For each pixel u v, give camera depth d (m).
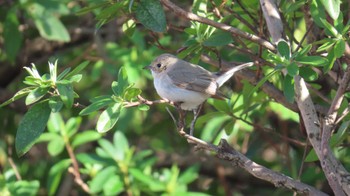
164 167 15.11
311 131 7.91
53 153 12.39
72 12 14.07
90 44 15.27
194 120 8.90
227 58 12.88
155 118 15.59
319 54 8.55
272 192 14.87
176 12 8.34
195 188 15.02
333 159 7.57
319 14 8.02
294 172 12.01
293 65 7.39
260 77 9.38
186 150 15.59
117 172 12.24
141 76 13.82
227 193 14.14
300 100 7.99
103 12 8.75
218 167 14.38
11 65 15.08
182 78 10.02
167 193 12.12
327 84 11.31
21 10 14.78
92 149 15.64
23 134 7.95
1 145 14.91
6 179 12.41
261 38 8.51
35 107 8.01
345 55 8.21
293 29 9.64
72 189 14.53
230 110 10.28
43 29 13.20
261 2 8.41
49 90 8.46
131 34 9.55
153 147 15.35
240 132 13.85
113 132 15.41
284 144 12.59
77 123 12.85
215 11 9.03
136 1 8.70
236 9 9.68
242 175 14.90
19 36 13.55
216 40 8.69
